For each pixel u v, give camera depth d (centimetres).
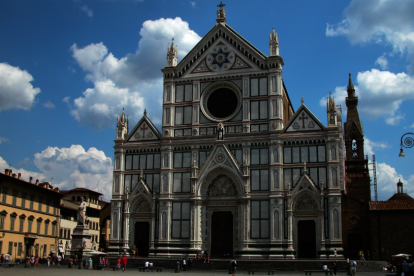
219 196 7644
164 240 7581
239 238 7338
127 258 7244
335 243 6856
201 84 8044
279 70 7669
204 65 8088
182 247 7531
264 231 7238
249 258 7150
